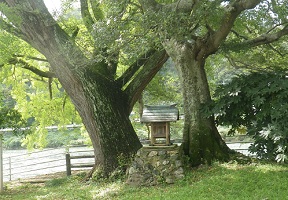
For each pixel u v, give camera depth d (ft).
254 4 22.36
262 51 39.11
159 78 44.21
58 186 30.71
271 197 17.70
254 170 23.47
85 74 29.58
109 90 30.63
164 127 25.54
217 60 43.24
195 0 21.03
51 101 43.21
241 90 25.40
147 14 19.35
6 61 31.19
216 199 18.39
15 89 43.01
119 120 30.04
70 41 26.84
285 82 23.63
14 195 28.71
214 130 27.81
